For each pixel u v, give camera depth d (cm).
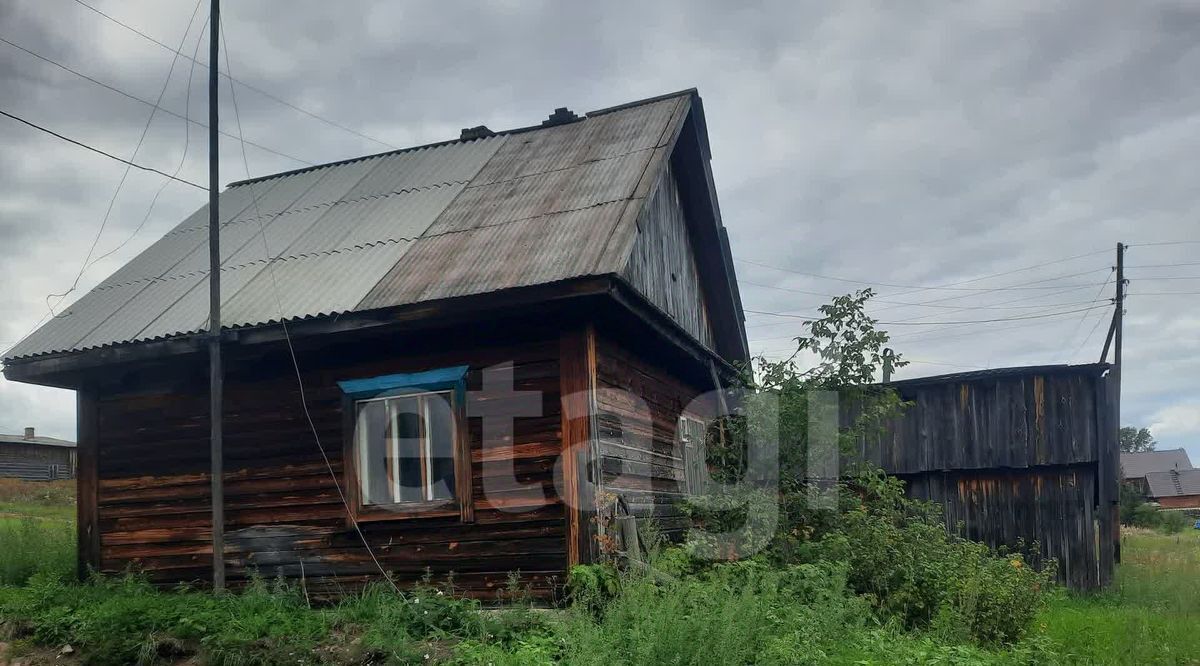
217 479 980
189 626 842
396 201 1252
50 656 861
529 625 824
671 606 695
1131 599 1501
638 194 1045
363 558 992
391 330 960
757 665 695
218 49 1045
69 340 1091
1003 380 1705
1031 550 1634
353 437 1010
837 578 894
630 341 1085
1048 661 840
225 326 995
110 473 1127
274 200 1398
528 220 1061
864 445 1777
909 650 783
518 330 964
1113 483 1738
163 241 1355
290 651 791
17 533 1458
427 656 757
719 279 1512
